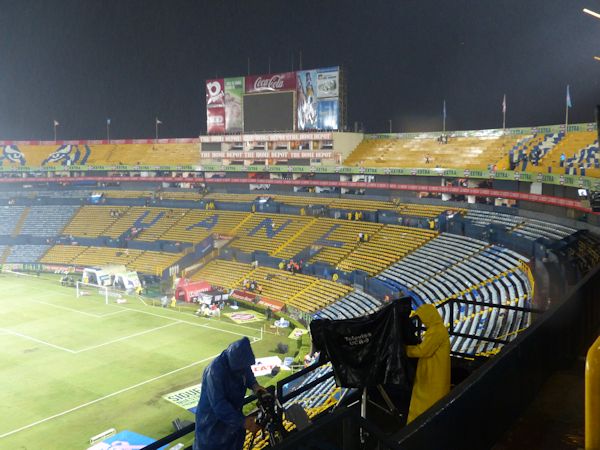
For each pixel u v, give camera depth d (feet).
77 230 286.05
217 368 19.36
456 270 157.07
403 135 230.68
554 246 124.88
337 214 230.89
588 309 34.17
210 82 249.96
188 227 263.90
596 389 15.26
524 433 23.04
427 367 24.68
